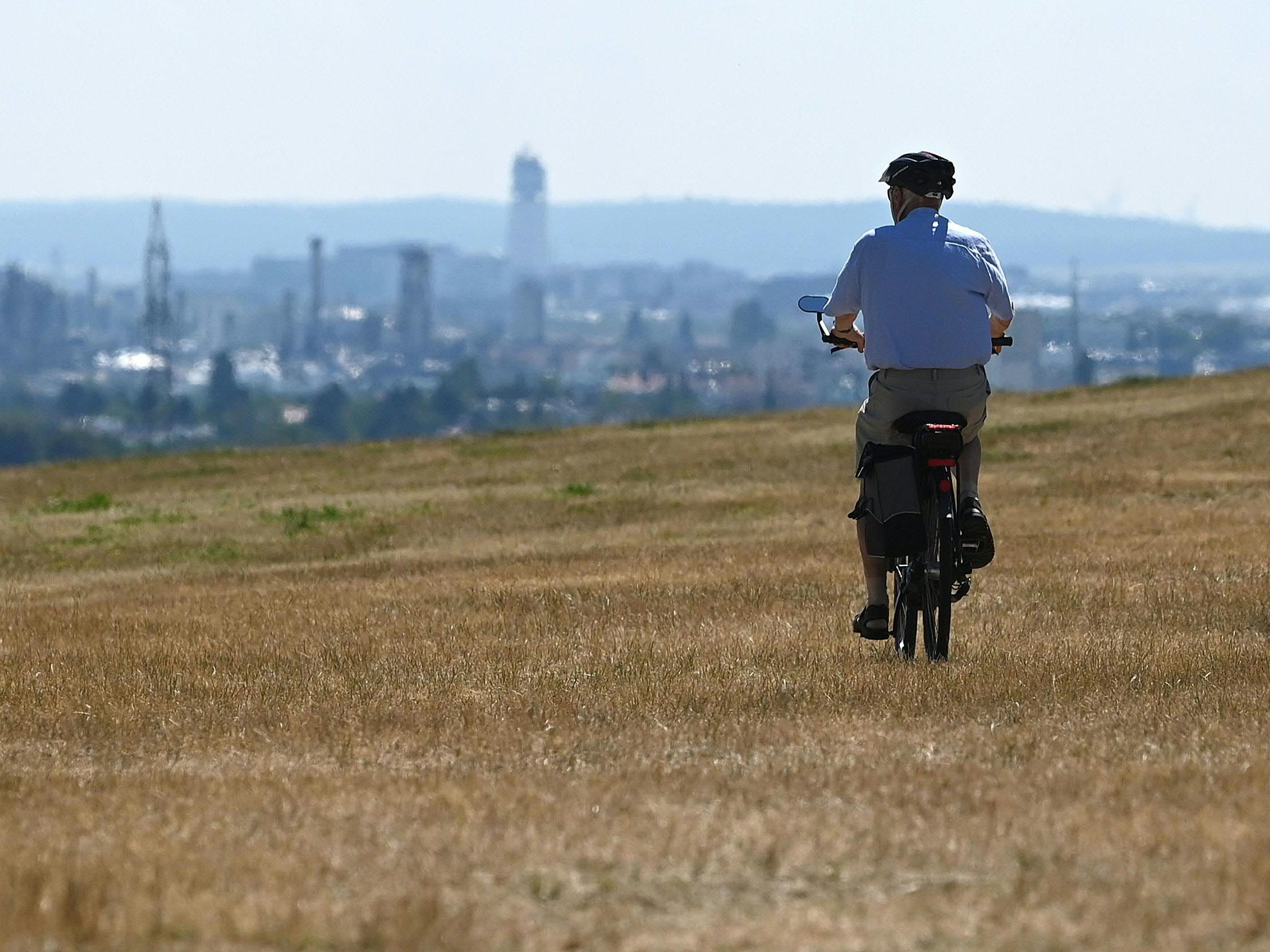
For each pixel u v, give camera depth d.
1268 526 59.31
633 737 23.69
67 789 20.84
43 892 13.99
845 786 19.14
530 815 17.67
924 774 19.80
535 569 54.66
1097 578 44.12
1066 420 119.38
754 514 76.56
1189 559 47.81
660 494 87.69
